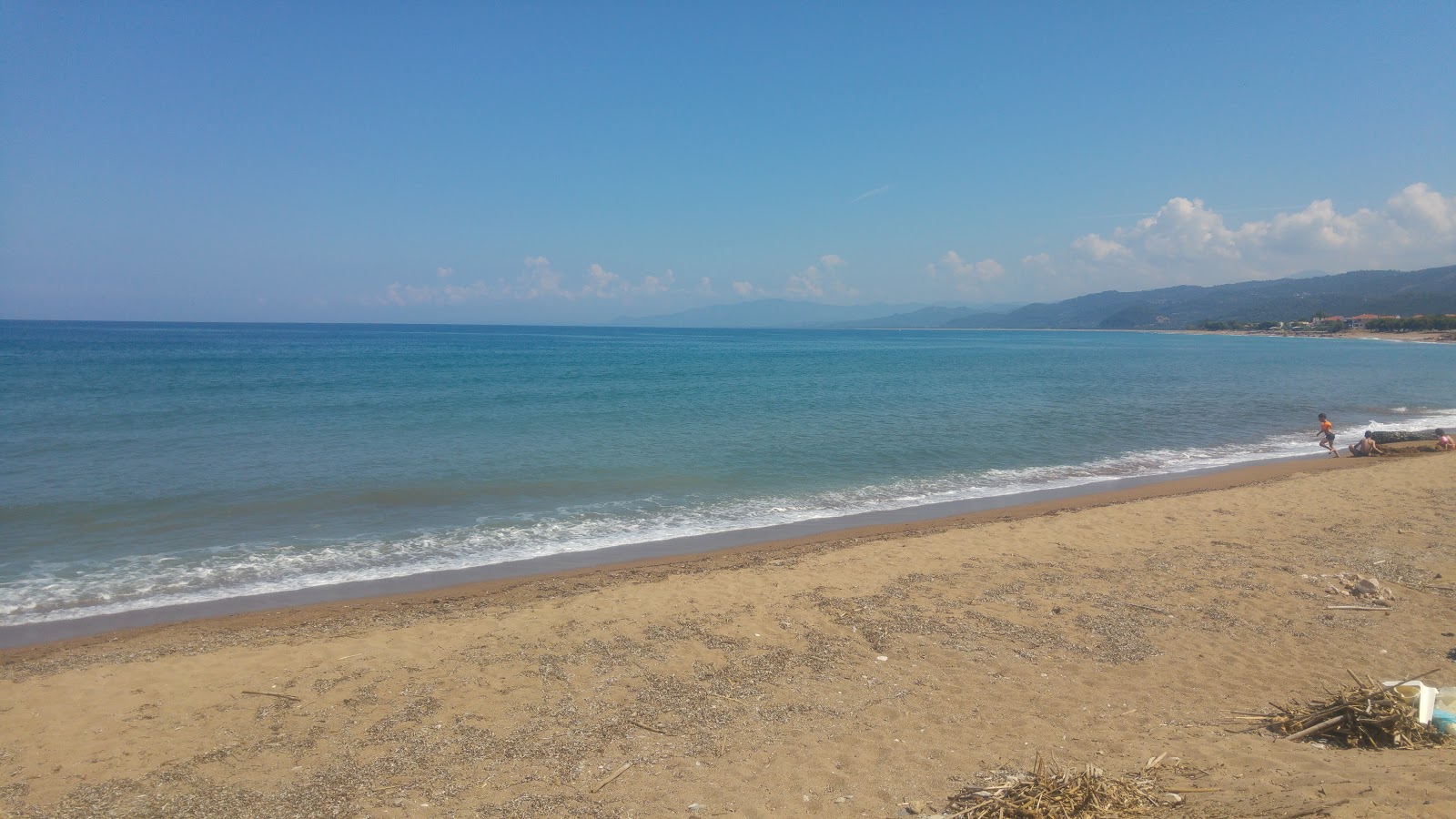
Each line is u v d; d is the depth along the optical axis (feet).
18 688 23.39
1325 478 55.57
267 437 70.90
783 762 18.99
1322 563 35.42
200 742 20.25
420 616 30.83
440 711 22.04
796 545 42.29
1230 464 68.33
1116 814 15.25
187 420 79.92
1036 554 37.81
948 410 101.24
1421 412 105.91
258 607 33.24
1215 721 20.59
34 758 19.36
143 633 29.78
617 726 21.13
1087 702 22.25
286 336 404.16
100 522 45.01
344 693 23.09
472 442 70.59
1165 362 229.66
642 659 25.71
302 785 18.13
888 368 198.08
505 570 38.81
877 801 16.96
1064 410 104.68
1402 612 28.89
